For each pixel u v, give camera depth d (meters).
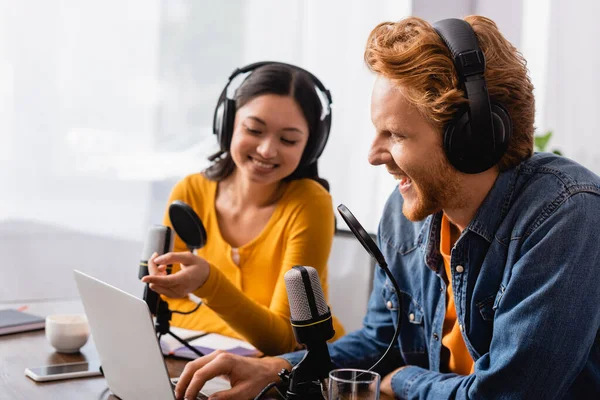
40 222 2.57
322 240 1.85
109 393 1.22
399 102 1.08
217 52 2.84
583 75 3.36
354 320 2.02
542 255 1.07
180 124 2.79
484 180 1.15
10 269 2.54
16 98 2.52
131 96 2.69
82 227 2.64
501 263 1.16
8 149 2.52
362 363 1.46
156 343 1.03
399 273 1.43
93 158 2.64
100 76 2.64
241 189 1.94
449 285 1.33
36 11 2.52
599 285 1.05
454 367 1.35
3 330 1.55
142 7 2.69
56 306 1.82
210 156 2.01
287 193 1.91
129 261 2.72
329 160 3.12
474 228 1.17
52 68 2.56
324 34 3.04
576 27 3.34
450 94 1.04
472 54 1.04
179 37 2.76
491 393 1.08
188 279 1.43
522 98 1.09
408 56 1.05
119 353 1.14
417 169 1.09
